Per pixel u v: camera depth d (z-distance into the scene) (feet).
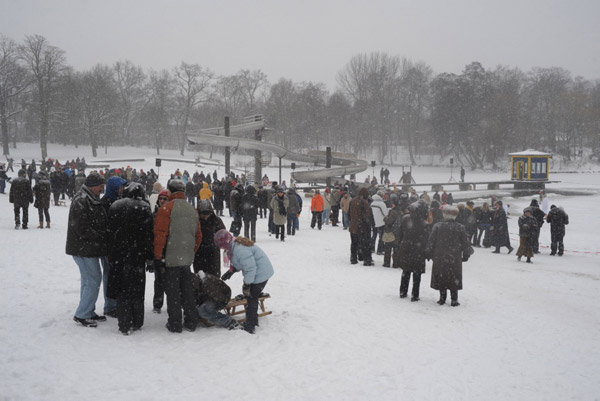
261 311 25.41
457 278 28.53
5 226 53.72
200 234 21.91
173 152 303.27
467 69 312.29
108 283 20.21
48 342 18.29
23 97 242.99
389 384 17.08
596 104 346.95
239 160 260.62
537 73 372.58
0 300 24.04
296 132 308.19
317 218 69.41
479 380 18.03
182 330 21.02
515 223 91.25
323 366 18.35
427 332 23.62
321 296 29.48
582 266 47.88
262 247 48.67
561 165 310.65
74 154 270.05
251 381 16.43
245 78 328.49
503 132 287.07
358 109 328.70
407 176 177.37
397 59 350.84
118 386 15.14
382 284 34.22
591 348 22.48
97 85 266.57
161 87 301.43
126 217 19.79
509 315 27.78
